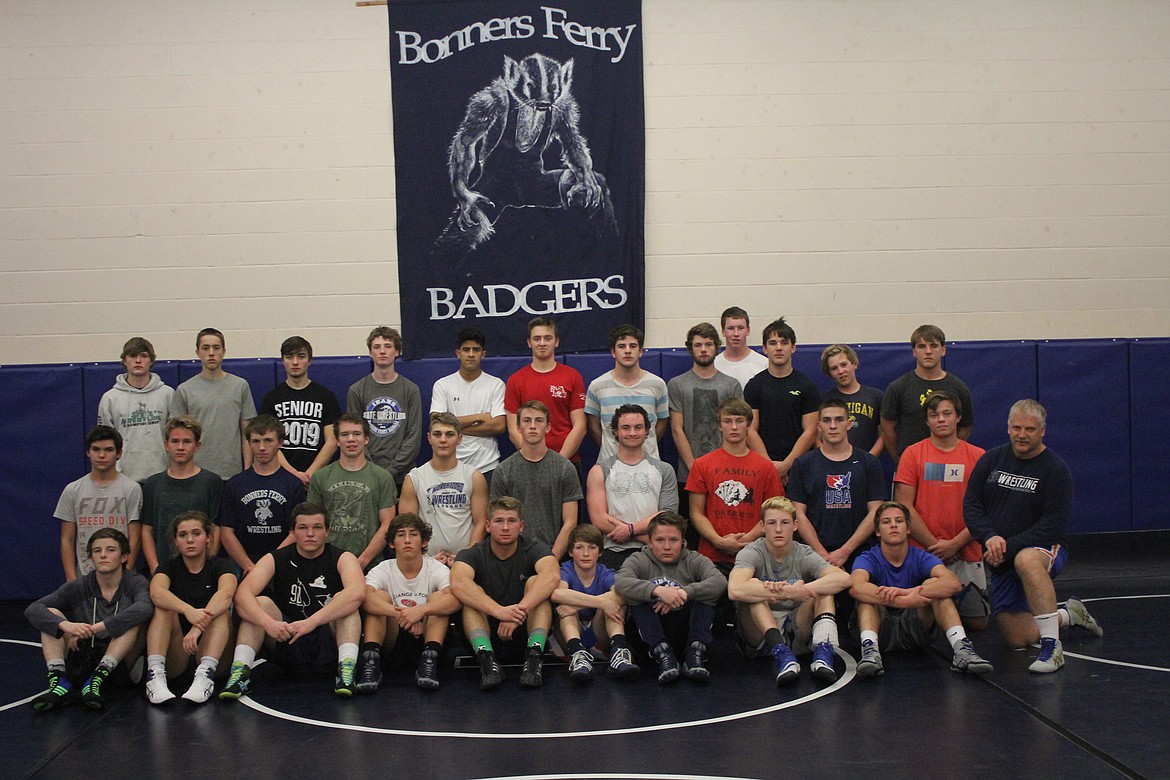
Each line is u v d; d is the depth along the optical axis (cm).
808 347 753
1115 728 432
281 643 540
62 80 790
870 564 558
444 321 793
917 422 663
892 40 805
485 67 791
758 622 540
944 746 416
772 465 609
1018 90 810
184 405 673
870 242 810
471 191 791
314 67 793
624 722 457
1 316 793
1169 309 822
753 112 803
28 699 515
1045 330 818
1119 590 716
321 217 796
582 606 541
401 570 554
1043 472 550
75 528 624
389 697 509
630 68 795
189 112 793
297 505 546
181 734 455
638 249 797
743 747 420
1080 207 815
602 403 659
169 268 796
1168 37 813
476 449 680
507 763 408
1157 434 762
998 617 573
